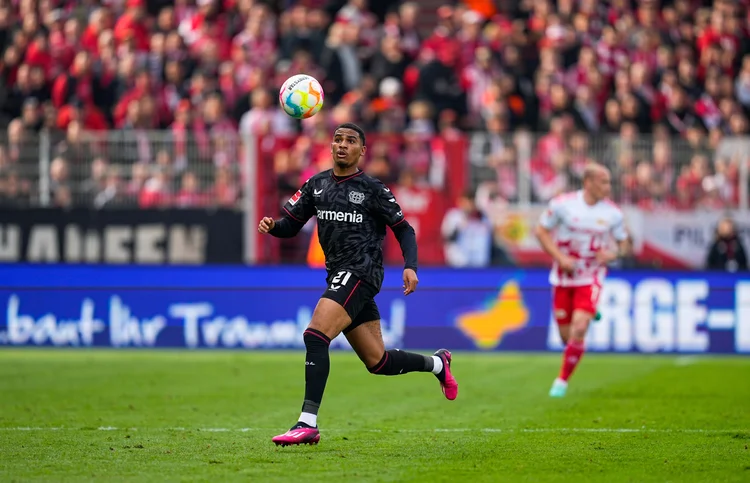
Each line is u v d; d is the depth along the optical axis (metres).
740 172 59.22
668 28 76.88
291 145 59.97
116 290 58.47
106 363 50.44
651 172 59.22
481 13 78.81
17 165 60.31
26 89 69.94
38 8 75.81
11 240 60.31
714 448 25.44
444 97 68.75
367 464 22.72
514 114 68.31
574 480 21.00
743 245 59.00
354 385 41.78
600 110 69.50
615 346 56.94
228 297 58.19
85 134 60.22
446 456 23.95
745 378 44.41
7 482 20.53
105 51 71.19
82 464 22.67
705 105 72.00
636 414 32.69
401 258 59.47
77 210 60.25
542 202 59.22
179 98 69.19
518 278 57.56
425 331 57.69
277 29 74.50
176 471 21.73
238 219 59.72
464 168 59.44
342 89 70.94
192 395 37.84
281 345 57.97
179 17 76.88
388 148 59.66
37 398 36.81
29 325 58.69
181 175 60.00
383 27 77.12
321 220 25.23
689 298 56.97
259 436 27.27
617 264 59.09
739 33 76.75
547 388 40.81
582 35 74.38
